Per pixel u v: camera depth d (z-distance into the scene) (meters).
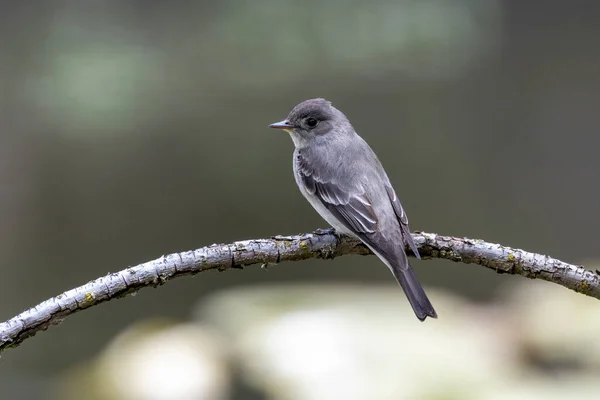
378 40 19.19
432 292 9.73
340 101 18.42
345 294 9.98
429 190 16.77
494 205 16.53
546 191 16.80
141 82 18.31
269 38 19.22
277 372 8.44
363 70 19.09
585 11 21.16
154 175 16.52
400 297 9.78
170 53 19.09
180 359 9.90
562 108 18.36
